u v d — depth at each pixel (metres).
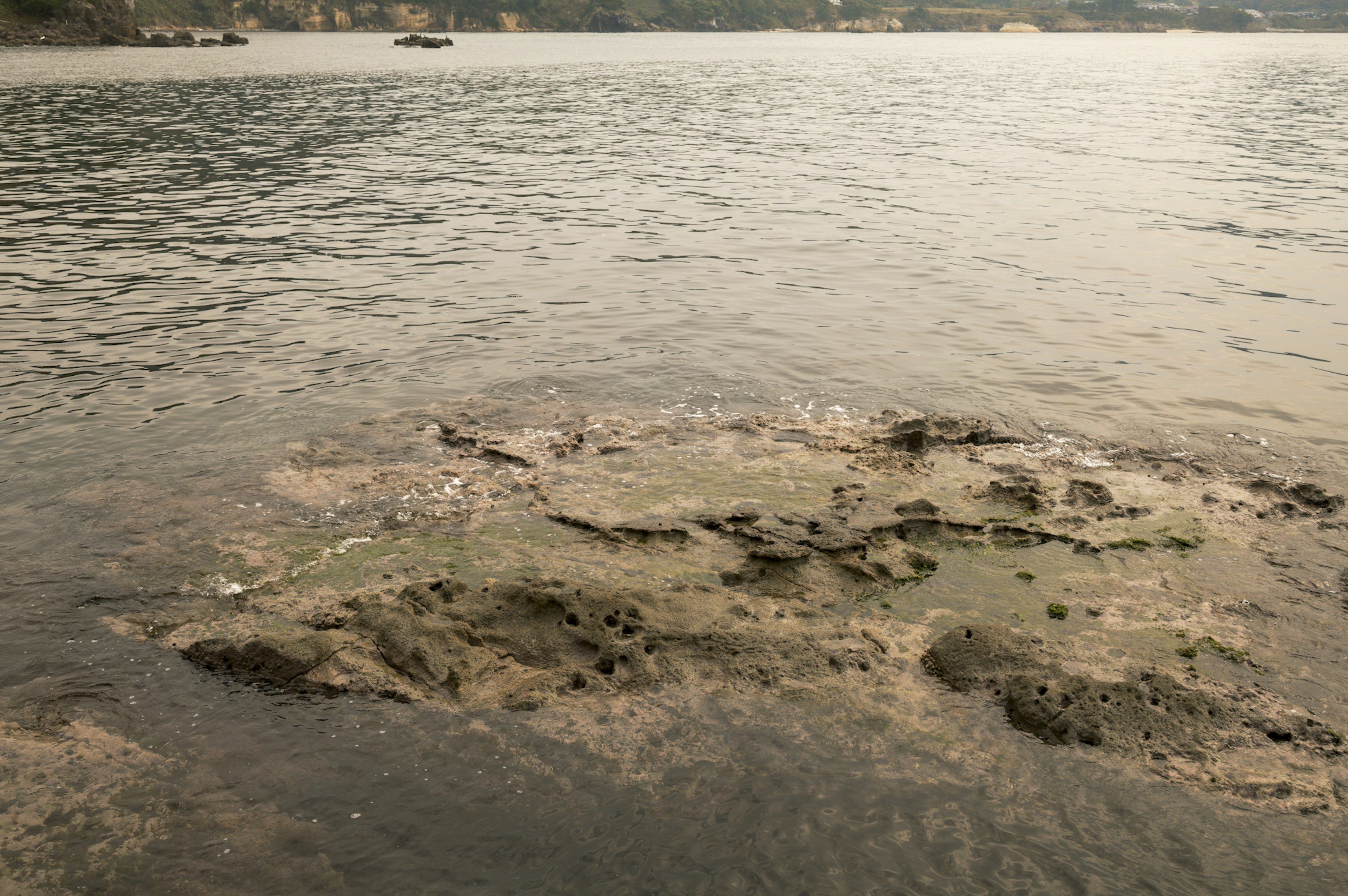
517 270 16.25
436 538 7.65
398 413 10.16
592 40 179.12
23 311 13.42
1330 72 82.31
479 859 4.48
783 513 7.98
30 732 5.34
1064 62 105.94
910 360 11.91
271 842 4.60
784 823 4.69
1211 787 5.00
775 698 5.65
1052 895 4.30
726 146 33.56
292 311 13.73
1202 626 6.49
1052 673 5.77
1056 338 12.70
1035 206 21.73
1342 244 17.83
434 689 5.75
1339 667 6.03
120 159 28.39
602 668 5.93
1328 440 9.57
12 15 103.06
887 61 107.81
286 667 5.81
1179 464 9.09
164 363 11.50
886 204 22.28
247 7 193.25
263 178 25.64
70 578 6.94
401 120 41.84
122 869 4.45
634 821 4.71
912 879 4.38
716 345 12.44
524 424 9.90
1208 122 40.25
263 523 7.82
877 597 6.84
